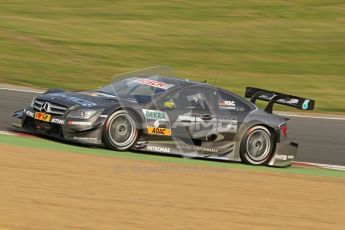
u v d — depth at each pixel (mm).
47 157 23094
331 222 18766
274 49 72750
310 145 37031
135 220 16219
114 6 85125
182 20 81125
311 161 32781
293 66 67312
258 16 85812
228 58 67750
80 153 25109
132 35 72500
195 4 89000
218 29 78562
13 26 70125
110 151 26703
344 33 81375
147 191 19734
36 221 15094
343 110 51969
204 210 18219
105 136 26594
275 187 23281
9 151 23328
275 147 29828
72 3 85312
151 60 63688
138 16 81188
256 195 21312
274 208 19672
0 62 56125
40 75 53469
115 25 76062
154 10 84625
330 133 41281
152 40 71188
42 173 20234
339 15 89000
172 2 89250
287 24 83312
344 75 65812
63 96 27875
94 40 68750
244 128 29188
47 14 78188
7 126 31281
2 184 18078
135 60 63000
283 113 47875
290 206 20266
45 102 27438
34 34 67938
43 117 27219
